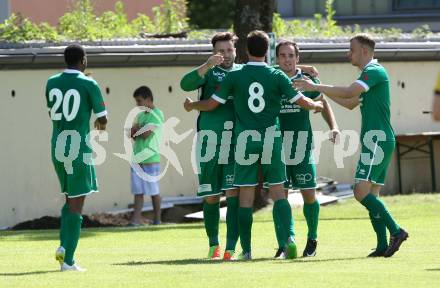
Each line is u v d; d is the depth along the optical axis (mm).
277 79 38469
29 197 69375
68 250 36625
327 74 77125
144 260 40719
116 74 71125
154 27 84375
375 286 30172
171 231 56250
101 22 79438
